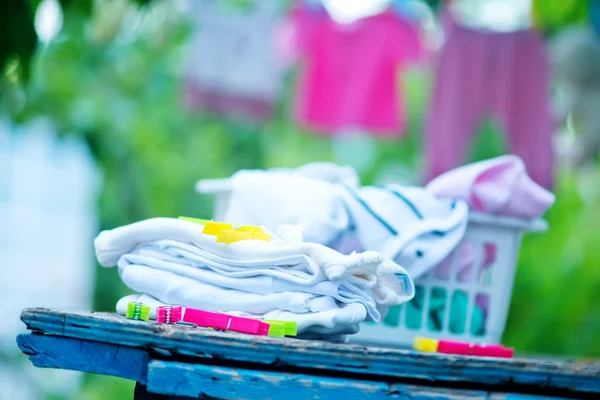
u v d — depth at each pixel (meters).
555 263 11.01
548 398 2.12
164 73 11.22
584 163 7.21
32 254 12.95
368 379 2.13
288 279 2.48
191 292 2.53
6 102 10.09
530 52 6.79
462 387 2.15
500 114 6.78
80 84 10.71
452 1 6.82
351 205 3.14
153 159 12.11
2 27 5.35
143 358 2.17
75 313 2.21
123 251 2.72
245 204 3.07
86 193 13.55
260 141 12.88
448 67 6.83
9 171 12.38
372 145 13.30
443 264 3.24
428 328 3.25
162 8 10.41
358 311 2.49
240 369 2.11
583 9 7.14
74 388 10.91
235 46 7.70
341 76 7.47
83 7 6.05
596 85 6.99
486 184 3.30
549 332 10.52
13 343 11.38
